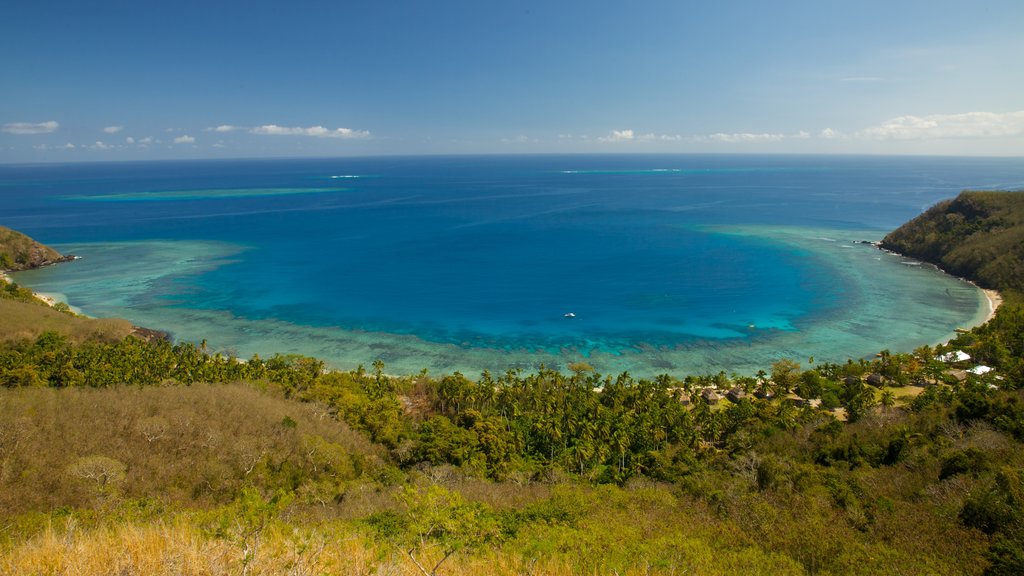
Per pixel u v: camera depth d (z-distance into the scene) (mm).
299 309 112625
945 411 54625
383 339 97562
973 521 25141
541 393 67125
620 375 75438
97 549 12859
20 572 11656
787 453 49812
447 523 18094
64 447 38156
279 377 68500
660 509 30703
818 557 22828
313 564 12500
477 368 86250
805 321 104938
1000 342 79875
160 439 41969
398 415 62406
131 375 62281
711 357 89500
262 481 39406
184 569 11789
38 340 74875
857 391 68250
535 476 49562
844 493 31156
